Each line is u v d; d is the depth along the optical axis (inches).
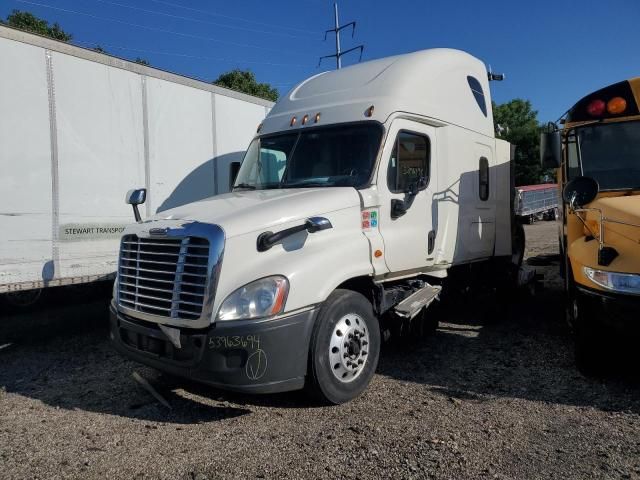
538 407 176.7
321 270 174.9
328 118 227.5
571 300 222.4
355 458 145.0
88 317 331.0
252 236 168.9
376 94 223.3
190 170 311.4
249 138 352.2
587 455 143.5
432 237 235.6
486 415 171.2
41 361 245.6
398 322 219.6
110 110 269.4
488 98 302.0
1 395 203.5
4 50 228.7
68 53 251.4
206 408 184.7
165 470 142.2
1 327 308.0
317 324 172.6
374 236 200.2
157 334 172.7
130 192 231.5
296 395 192.7
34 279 240.7
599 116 230.7
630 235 181.8
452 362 227.9
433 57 251.6
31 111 237.9
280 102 257.0
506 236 318.7
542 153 235.9
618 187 222.1
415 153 226.8
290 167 226.7
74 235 255.1
